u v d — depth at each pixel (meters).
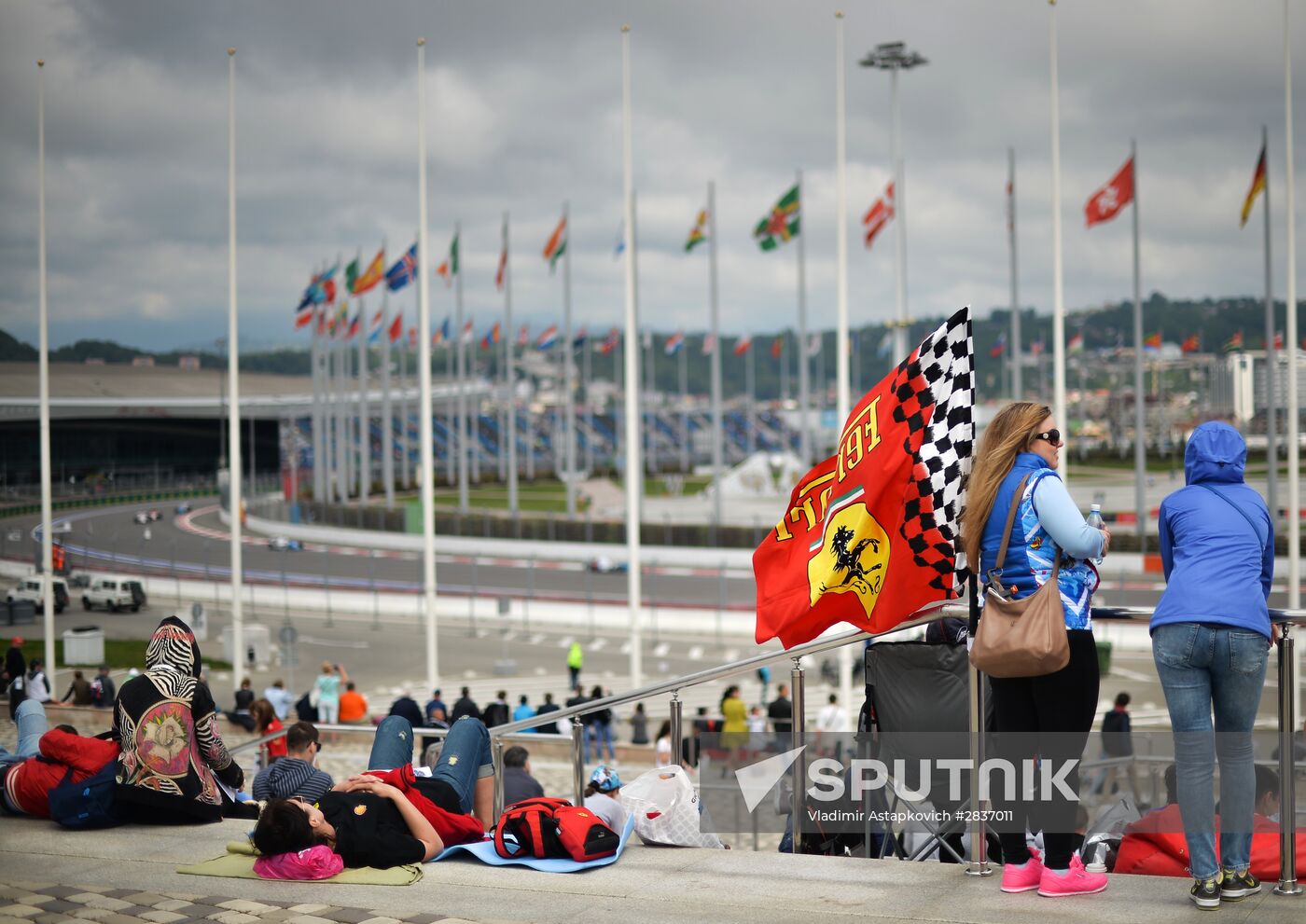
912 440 6.16
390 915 6.13
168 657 8.53
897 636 15.84
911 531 6.20
